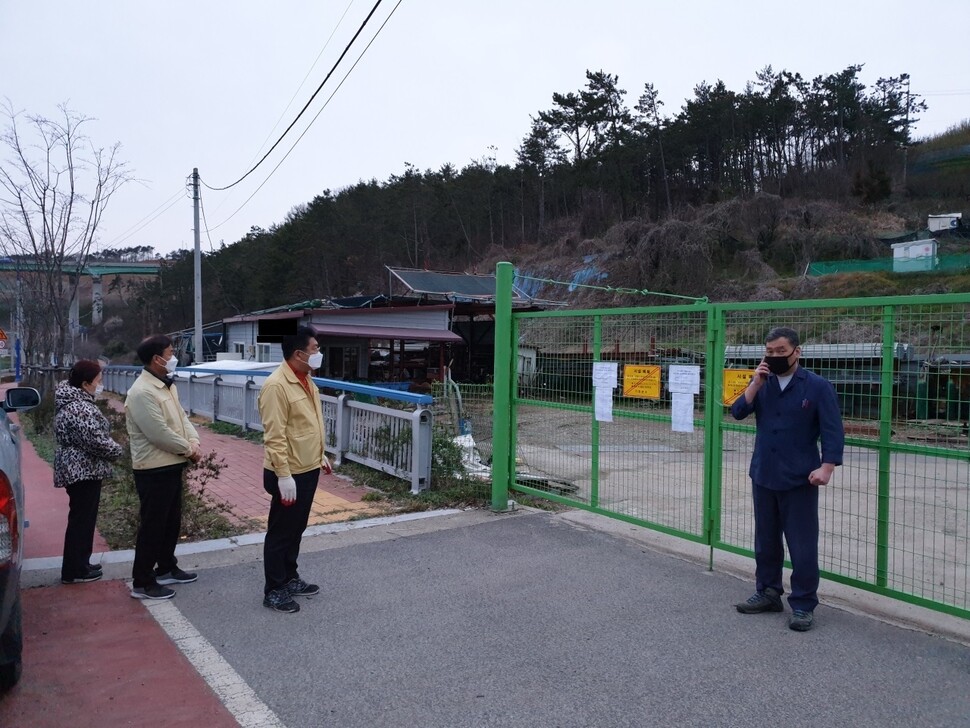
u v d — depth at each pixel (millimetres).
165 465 5027
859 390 4879
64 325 16141
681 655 4203
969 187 57750
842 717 3525
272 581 4895
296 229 55281
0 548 3393
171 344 5191
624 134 57906
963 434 4367
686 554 6125
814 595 4590
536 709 3609
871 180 56750
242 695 3746
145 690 3795
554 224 59500
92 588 5301
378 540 6500
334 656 4191
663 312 6031
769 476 4684
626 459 9680
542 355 7320
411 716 3547
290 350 4895
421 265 56938
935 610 4574
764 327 5352
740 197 51844
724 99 59594
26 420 16672
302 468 4902
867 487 4984
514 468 7688
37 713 3557
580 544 6406
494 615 4793
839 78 63500
